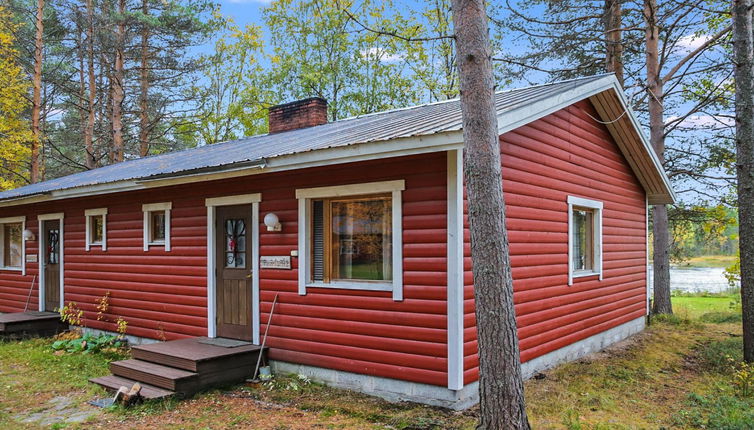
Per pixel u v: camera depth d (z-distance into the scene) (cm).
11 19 2045
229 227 800
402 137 526
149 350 705
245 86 2680
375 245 642
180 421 550
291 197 711
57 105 2364
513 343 422
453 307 559
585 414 568
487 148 431
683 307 1517
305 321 688
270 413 570
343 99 2556
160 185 829
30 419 570
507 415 414
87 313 1050
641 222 1147
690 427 534
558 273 777
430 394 573
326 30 2488
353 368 636
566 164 811
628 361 830
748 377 682
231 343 757
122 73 1925
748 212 779
